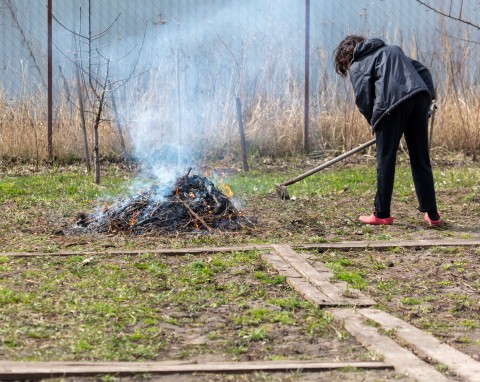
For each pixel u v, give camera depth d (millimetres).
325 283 5707
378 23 15852
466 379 3844
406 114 7789
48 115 13156
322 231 7898
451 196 9977
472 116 14102
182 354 4254
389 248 7062
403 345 4410
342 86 14469
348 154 9219
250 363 4059
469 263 6535
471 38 14992
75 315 4871
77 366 3930
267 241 7336
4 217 8430
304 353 4316
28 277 5828
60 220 8312
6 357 4082
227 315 5035
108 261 6438
